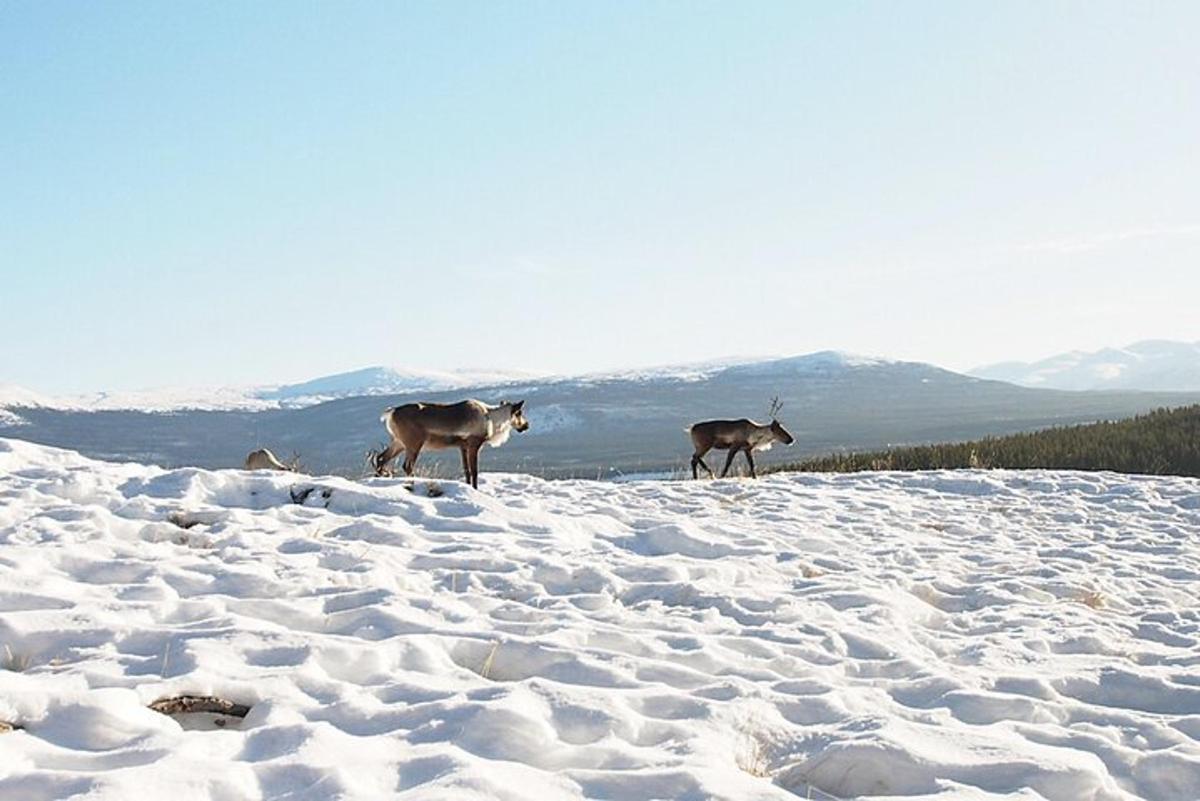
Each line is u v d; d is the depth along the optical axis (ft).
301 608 20.76
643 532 34.94
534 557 28.55
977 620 26.48
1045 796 13.69
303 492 34.55
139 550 25.35
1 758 12.34
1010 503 51.47
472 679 17.30
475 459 44.32
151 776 11.84
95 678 15.58
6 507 28.96
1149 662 22.85
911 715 17.26
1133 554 38.70
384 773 12.80
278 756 13.33
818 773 14.43
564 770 13.26
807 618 24.47
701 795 12.47
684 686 18.11
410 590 24.53
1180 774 15.02
